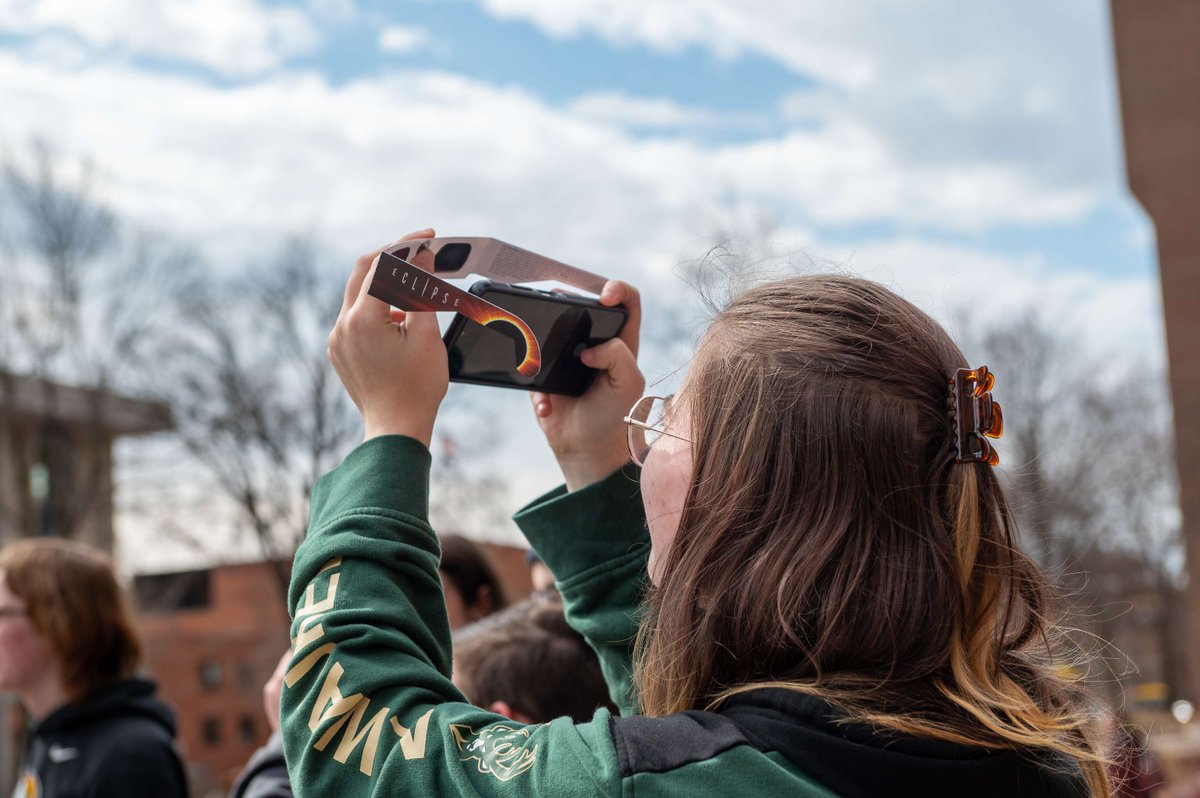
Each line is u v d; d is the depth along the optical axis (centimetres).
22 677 296
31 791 291
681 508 118
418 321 127
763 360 113
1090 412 2470
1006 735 100
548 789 97
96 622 301
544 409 162
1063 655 126
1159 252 1925
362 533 116
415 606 117
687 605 110
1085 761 113
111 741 286
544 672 214
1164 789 447
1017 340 2394
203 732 3069
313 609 114
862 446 108
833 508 107
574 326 153
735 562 108
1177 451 1905
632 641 152
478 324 140
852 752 97
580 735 102
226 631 3128
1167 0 1895
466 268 147
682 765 97
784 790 95
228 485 2067
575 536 158
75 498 1983
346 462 123
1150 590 2464
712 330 120
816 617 104
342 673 109
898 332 114
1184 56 1911
